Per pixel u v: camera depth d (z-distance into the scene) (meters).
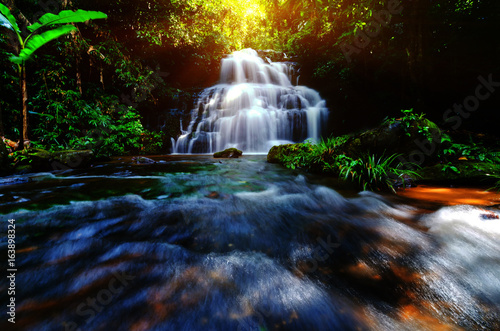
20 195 3.18
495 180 3.51
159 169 5.39
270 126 11.02
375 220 2.40
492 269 1.55
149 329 1.06
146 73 10.05
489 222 2.19
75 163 5.48
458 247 1.82
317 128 11.23
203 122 11.14
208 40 12.38
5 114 6.56
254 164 6.16
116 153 8.41
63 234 2.03
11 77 6.37
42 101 7.39
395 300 1.26
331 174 4.45
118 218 2.41
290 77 14.34
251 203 2.93
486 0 5.79
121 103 9.94
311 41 12.49
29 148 5.22
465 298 1.28
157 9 9.70
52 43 7.50
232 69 14.37
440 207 2.74
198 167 5.68
